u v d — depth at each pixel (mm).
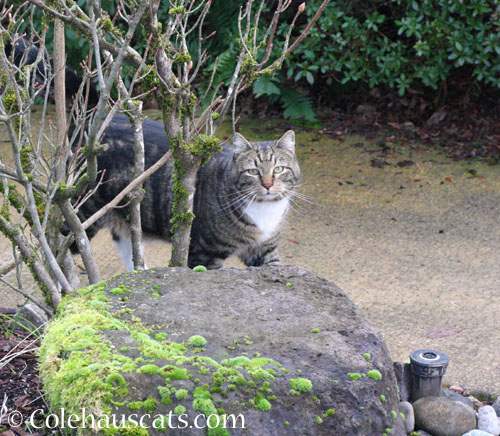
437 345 3750
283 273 2898
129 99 2842
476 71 6676
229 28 7184
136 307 2619
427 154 6516
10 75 2590
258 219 4164
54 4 2719
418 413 3057
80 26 2633
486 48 6418
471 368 3553
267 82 6766
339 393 2254
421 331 3889
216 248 4203
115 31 2760
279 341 2447
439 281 4453
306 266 4676
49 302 3000
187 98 2902
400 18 7164
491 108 7176
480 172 6141
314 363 2334
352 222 5309
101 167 4164
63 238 3275
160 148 4184
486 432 3051
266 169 4078
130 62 2816
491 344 3748
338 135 6969
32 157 3023
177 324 2516
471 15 6594
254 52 2938
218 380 2188
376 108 7426
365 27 7059
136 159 3162
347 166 6273
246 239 4215
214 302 2674
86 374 2166
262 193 4078
